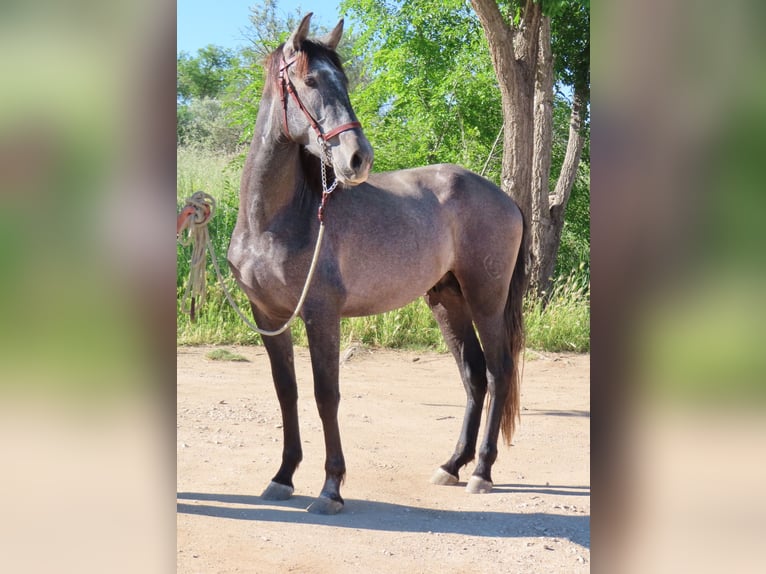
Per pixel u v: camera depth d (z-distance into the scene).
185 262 8.73
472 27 13.78
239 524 3.36
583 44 10.94
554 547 3.27
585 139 10.90
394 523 3.53
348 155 3.29
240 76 12.79
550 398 6.50
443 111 13.53
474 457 4.33
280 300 3.75
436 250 4.20
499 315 4.42
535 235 10.32
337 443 3.71
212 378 6.62
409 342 8.66
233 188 10.69
